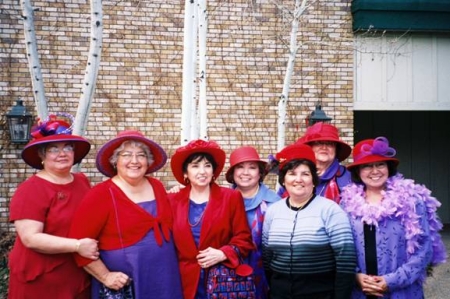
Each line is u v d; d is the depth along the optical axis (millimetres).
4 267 6184
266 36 8445
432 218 3346
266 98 8461
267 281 3402
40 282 3057
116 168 3309
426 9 8359
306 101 8477
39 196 3070
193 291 3162
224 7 8359
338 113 8531
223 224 3258
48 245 2957
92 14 4531
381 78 8594
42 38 7992
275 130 8453
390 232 3197
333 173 3957
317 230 3094
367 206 3254
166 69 8273
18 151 7930
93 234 3035
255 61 8430
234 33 8391
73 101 8055
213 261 3145
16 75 7949
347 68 8555
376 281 3127
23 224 3002
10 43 7926
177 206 3320
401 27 8375
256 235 3635
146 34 8227
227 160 8344
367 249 3209
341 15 8547
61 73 8031
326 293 3066
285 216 3234
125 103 8180
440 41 8648
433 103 8625
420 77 8633
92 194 3088
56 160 3162
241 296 3145
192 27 5102
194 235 3236
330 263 3082
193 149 3334
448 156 12469
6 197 7914
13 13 7934
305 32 8477
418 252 3174
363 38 8570
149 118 8234
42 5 7988
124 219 3064
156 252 3080
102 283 3047
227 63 8375
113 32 8148
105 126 8133
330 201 3215
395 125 12469
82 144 3395
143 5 8211
